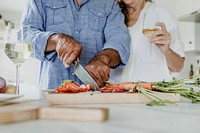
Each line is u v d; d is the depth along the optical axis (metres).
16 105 0.51
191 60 2.96
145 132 0.36
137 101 0.84
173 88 0.87
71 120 0.44
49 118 0.44
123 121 0.45
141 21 1.87
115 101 0.82
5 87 0.82
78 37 1.61
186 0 2.59
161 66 1.85
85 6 1.63
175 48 1.97
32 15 1.51
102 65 1.28
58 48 1.21
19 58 0.95
